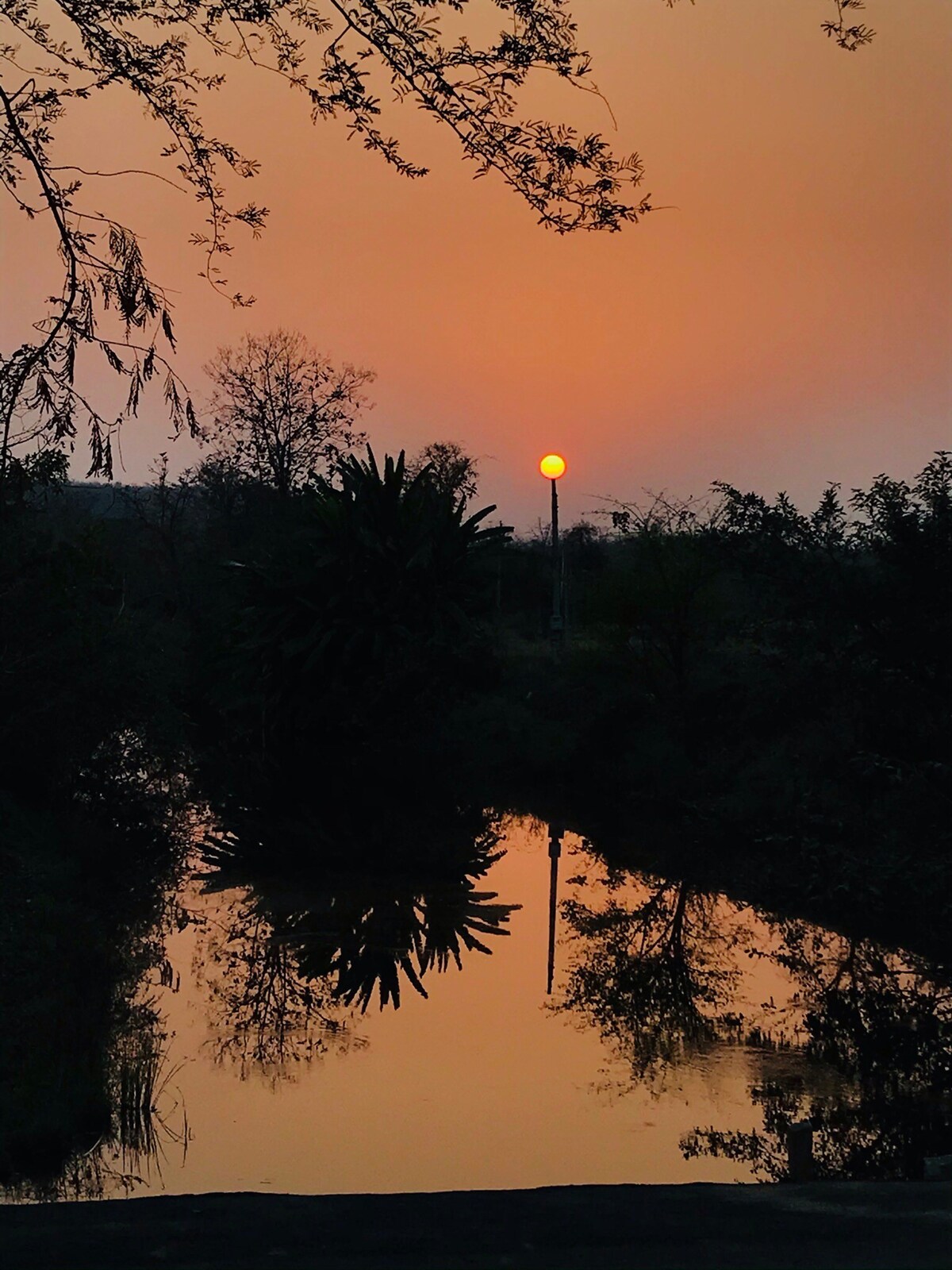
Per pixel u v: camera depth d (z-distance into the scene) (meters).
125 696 20.95
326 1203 4.13
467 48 5.69
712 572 25.20
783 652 13.93
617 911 16.03
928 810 13.49
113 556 25.03
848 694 13.63
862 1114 9.10
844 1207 4.08
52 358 6.55
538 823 22.84
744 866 17.41
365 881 18.09
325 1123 8.98
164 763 24.62
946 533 12.38
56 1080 9.34
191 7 6.06
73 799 21.52
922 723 13.22
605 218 5.87
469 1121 9.06
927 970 12.54
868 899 13.59
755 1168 8.10
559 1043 10.93
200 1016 11.68
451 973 13.34
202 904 16.41
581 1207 4.09
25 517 16.36
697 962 13.59
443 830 22.44
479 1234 3.80
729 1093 9.64
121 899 16.48
